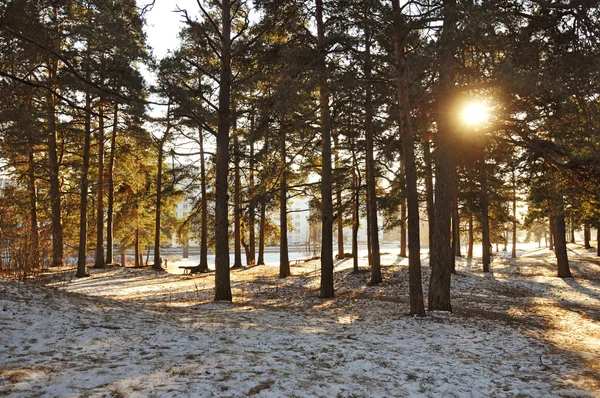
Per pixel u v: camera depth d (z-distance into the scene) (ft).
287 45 46.34
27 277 44.21
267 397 14.16
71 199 101.76
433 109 37.24
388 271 71.00
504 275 75.61
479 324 33.78
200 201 90.38
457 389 17.54
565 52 34.99
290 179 77.30
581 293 55.57
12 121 54.85
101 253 83.15
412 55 34.09
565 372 21.70
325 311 41.70
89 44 55.77
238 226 97.55
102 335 21.11
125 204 100.73
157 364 17.01
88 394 13.25
